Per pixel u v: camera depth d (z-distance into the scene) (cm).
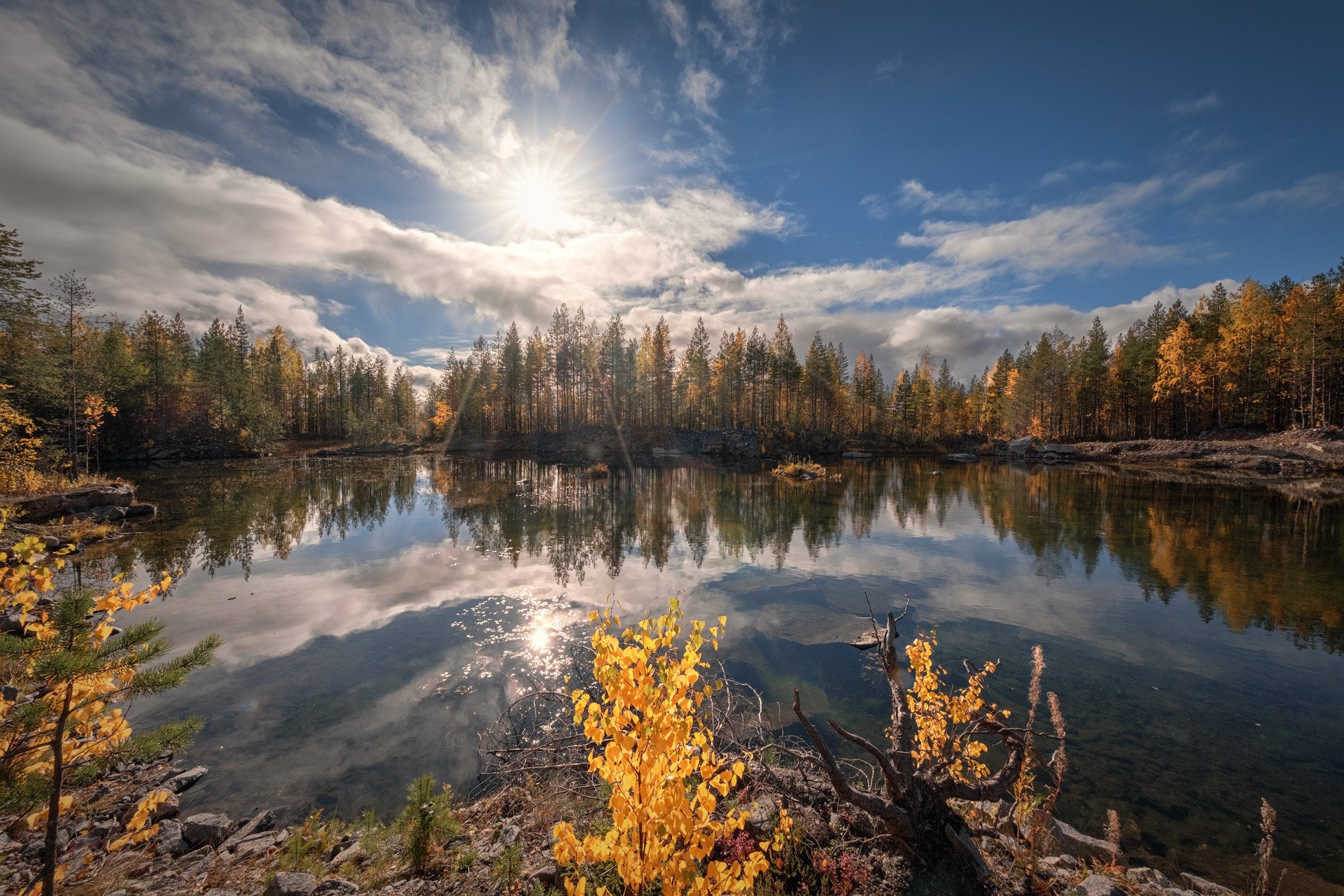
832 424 7994
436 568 1656
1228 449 4684
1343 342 4538
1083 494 3170
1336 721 829
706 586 1500
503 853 459
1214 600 1380
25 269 2420
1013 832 525
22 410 2994
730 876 271
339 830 561
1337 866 552
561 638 1127
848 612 1291
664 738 255
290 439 7994
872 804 430
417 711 839
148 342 5859
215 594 1386
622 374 7494
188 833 551
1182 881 525
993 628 1205
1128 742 773
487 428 8731
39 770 342
